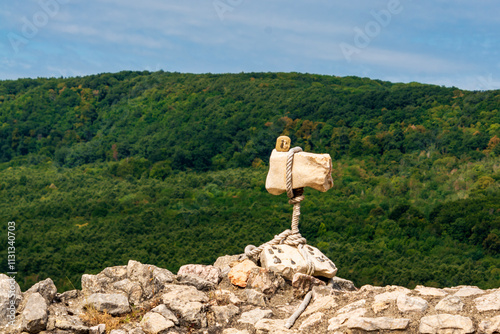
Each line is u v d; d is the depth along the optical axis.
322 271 5.71
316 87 103.19
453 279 31.70
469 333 4.24
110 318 5.03
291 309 5.31
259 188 62.78
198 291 5.45
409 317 4.50
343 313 4.78
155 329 4.80
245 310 5.27
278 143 6.09
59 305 5.19
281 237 6.00
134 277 5.66
